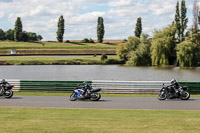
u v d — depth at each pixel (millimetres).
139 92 24594
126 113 13922
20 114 13422
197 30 81500
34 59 96062
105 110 15008
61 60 95688
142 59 86312
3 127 10414
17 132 9648
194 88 24016
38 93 24500
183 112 14289
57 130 9953
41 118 12328
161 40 78938
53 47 158250
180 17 101875
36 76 59656
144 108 15992
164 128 10281
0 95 20594
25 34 198500
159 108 15977
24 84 25797
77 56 114812
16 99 20000
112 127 10461
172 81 19984
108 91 24984
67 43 193500
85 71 70562
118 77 57500
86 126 10625
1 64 88875
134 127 10461
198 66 78500
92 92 19281
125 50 95625
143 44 85625
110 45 186250
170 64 82125
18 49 144000
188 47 75875
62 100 19562
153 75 60344
